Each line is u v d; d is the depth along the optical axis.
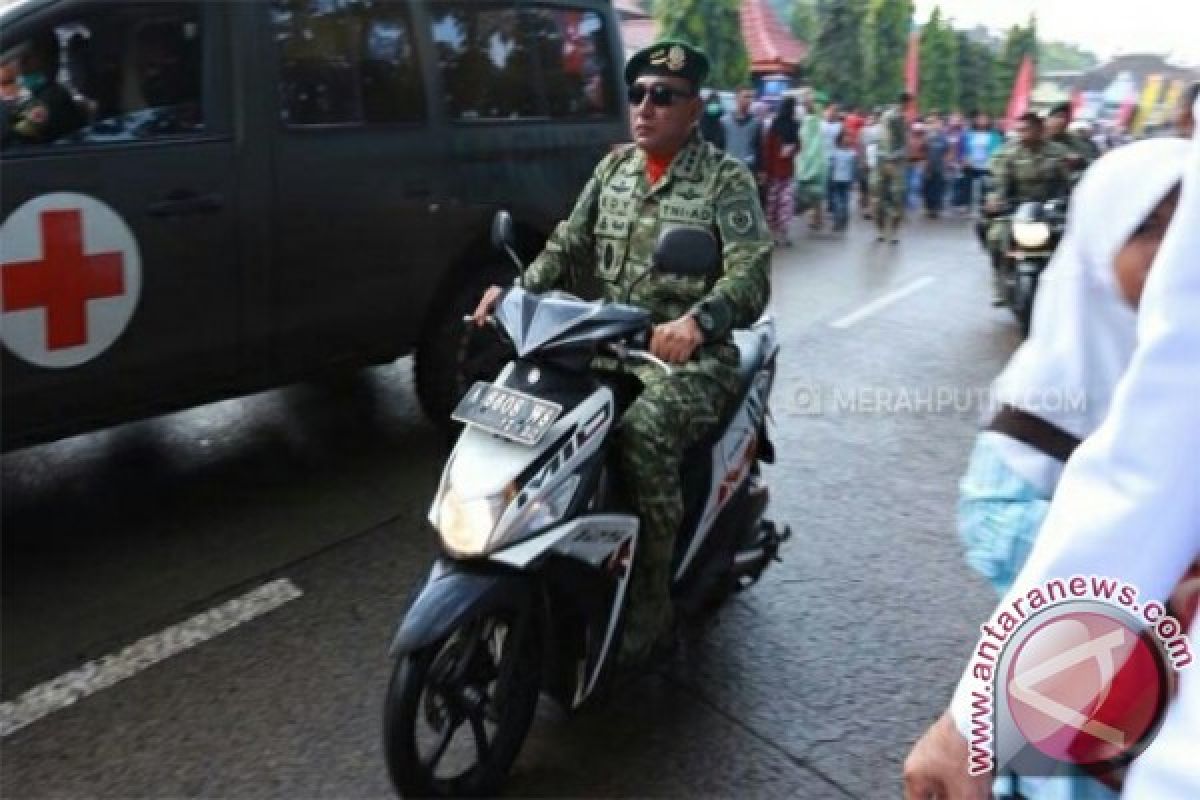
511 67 4.85
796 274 9.75
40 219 3.34
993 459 1.66
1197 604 1.01
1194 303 0.96
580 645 2.66
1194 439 0.97
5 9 3.33
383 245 4.35
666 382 2.79
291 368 4.18
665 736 2.84
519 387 2.56
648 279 3.00
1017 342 7.14
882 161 12.37
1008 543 1.61
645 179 3.02
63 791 2.58
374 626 3.37
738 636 3.36
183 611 3.45
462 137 4.59
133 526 4.06
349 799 2.58
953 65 44.56
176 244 3.68
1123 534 1.01
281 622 3.39
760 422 3.28
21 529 4.02
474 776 2.56
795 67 30.95
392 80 4.36
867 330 7.45
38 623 3.36
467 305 4.77
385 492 4.41
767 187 12.23
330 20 4.12
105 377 3.58
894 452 5.02
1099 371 1.54
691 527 3.01
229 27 3.81
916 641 3.35
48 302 3.38
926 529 4.18
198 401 3.92
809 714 2.96
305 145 4.04
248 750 2.75
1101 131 21.69
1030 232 6.65
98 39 3.52
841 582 3.73
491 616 2.48
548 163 4.96
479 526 2.38
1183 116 2.18
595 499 2.60
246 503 4.28
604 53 5.31
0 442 3.40
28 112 3.36
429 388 4.78
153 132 3.64
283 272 4.02
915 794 1.27
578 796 2.60
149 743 2.78
